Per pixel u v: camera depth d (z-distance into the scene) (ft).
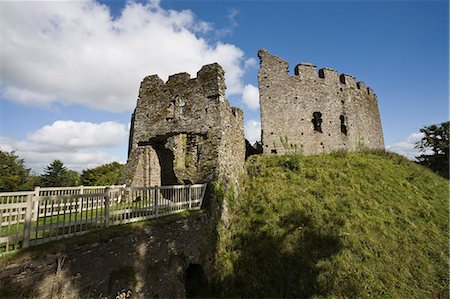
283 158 55.06
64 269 16.56
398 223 39.40
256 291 29.32
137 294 21.59
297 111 64.13
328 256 32.07
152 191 43.65
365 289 29.04
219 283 30.66
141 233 22.89
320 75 71.92
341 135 68.54
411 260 33.78
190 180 40.68
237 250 34.24
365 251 33.14
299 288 29.09
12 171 102.37
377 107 85.87
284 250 32.58
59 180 131.64
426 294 29.81
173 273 25.96
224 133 41.73
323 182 46.65
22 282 14.42
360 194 44.16
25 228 15.71
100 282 18.78
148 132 46.55
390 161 60.95
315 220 36.86
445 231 39.88
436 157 96.68
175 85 46.19
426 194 48.96
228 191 39.86
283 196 41.75
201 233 31.48
